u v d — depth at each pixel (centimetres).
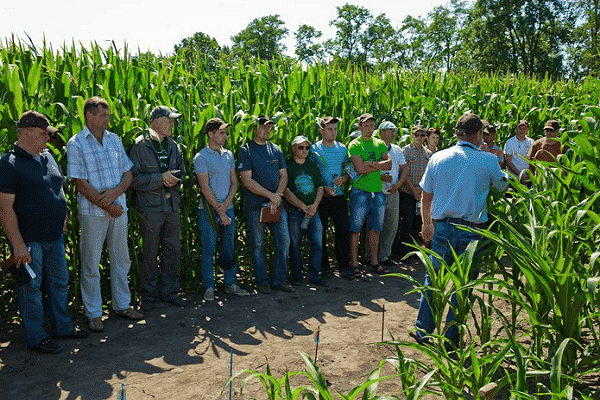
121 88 562
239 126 554
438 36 7369
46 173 374
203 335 421
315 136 646
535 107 991
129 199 488
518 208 371
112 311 471
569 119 929
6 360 363
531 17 5309
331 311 486
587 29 5422
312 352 388
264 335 423
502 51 5481
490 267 375
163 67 720
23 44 626
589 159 318
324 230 597
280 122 577
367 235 653
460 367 261
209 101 618
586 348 303
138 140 451
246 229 588
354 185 597
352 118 720
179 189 481
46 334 379
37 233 368
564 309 294
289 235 551
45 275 392
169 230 478
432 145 675
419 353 379
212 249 513
